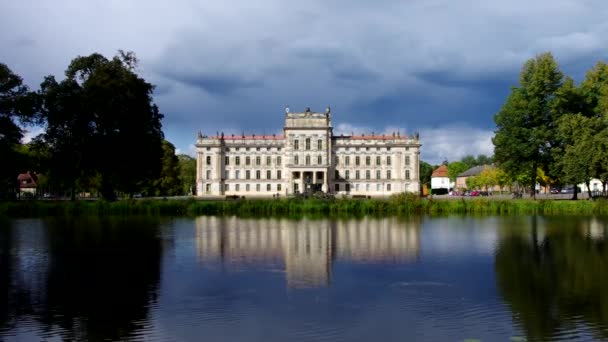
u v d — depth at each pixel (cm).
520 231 5609
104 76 8769
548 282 3103
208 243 4738
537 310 2519
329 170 17250
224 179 17662
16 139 9106
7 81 8662
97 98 8600
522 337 2145
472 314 2462
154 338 2153
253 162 17662
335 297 2758
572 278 3216
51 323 2353
